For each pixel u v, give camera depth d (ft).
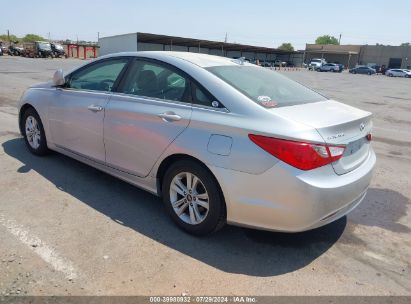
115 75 13.58
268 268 9.98
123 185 14.80
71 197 13.48
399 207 14.52
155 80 12.28
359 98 58.95
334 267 10.20
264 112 9.94
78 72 15.17
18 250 10.03
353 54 274.36
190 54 13.17
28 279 8.91
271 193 9.50
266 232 11.80
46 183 14.55
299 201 9.26
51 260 9.69
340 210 10.18
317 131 9.38
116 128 12.77
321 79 118.32
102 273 9.30
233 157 9.84
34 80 55.01
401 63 259.19
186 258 10.18
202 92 11.00
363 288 9.37
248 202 9.82
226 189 10.05
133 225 11.77
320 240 11.59
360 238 11.88
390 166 20.02
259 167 9.52
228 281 9.34
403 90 83.61
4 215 11.89
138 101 12.30
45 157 17.42
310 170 9.26
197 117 10.64
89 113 13.80
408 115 40.91
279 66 229.25
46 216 11.99
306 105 11.26
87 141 14.20
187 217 11.49
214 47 223.51
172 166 11.33
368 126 11.66
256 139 9.57
